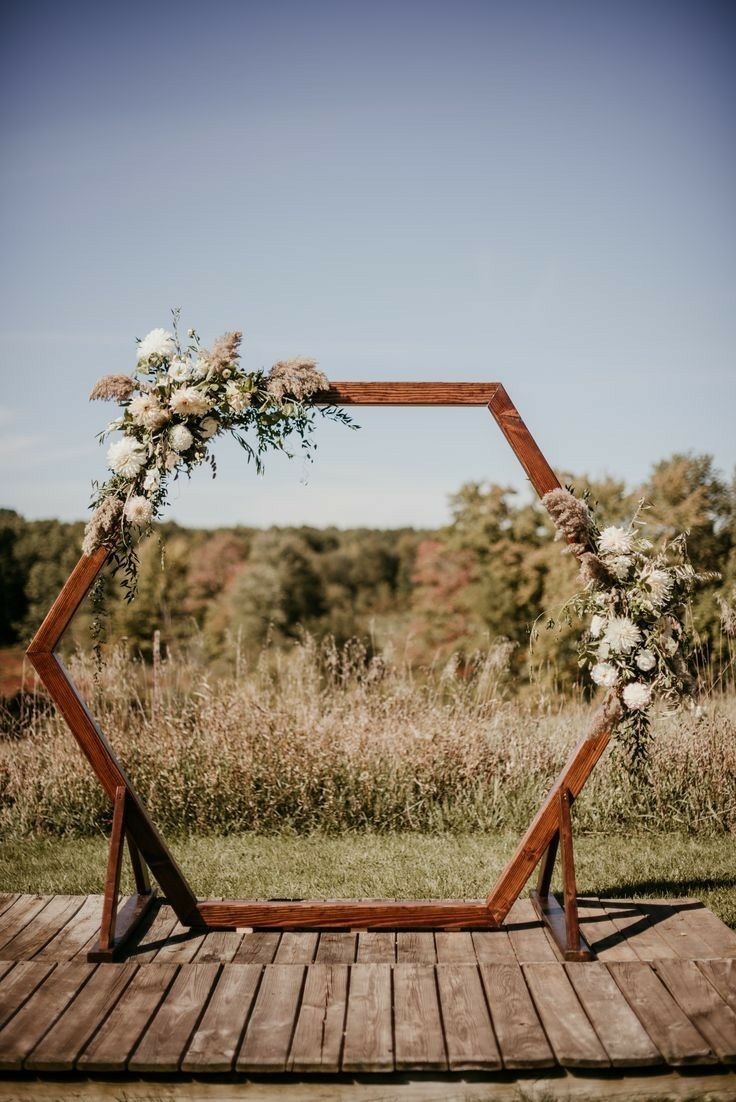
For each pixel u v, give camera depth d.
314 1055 2.55
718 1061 2.54
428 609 16.02
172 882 3.39
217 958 3.18
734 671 5.70
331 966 3.06
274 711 5.79
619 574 3.22
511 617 15.17
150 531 3.39
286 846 5.05
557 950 3.22
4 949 3.25
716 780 5.31
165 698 6.32
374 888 4.35
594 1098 2.57
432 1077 2.58
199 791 5.43
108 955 3.12
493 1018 2.74
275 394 3.31
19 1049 2.58
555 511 3.24
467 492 16.02
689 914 3.58
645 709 3.22
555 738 5.91
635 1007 2.79
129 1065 2.53
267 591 20.44
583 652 3.33
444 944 3.29
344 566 22.41
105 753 3.30
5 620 19.78
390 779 5.46
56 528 20.34
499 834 5.27
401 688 6.24
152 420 3.29
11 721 6.34
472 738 5.70
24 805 5.55
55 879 4.54
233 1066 2.53
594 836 5.20
